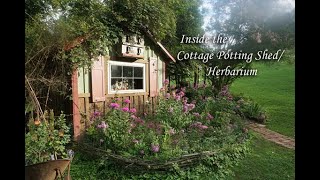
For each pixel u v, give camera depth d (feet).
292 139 20.53
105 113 19.71
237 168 15.30
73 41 17.48
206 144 16.87
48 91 16.63
